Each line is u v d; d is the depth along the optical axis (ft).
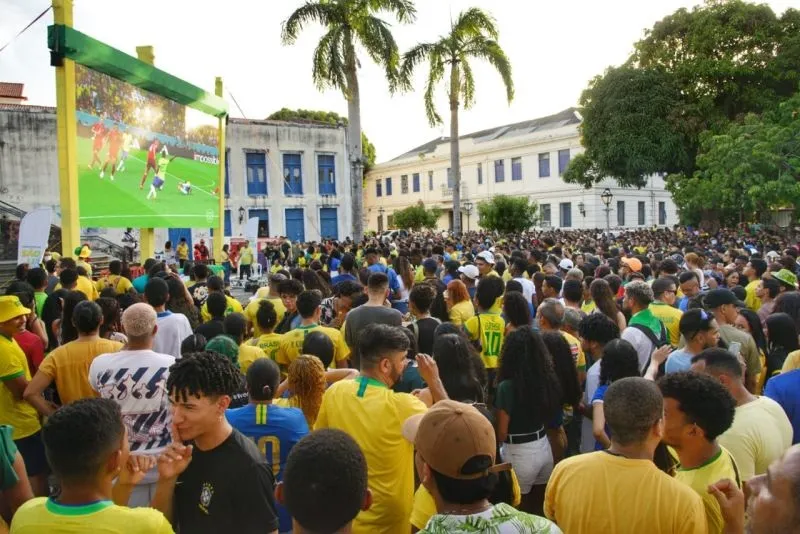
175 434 8.49
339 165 120.88
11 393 15.33
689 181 78.59
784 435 10.44
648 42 102.53
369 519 10.17
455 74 91.30
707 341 14.08
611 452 8.38
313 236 118.01
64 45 32.83
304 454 6.46
